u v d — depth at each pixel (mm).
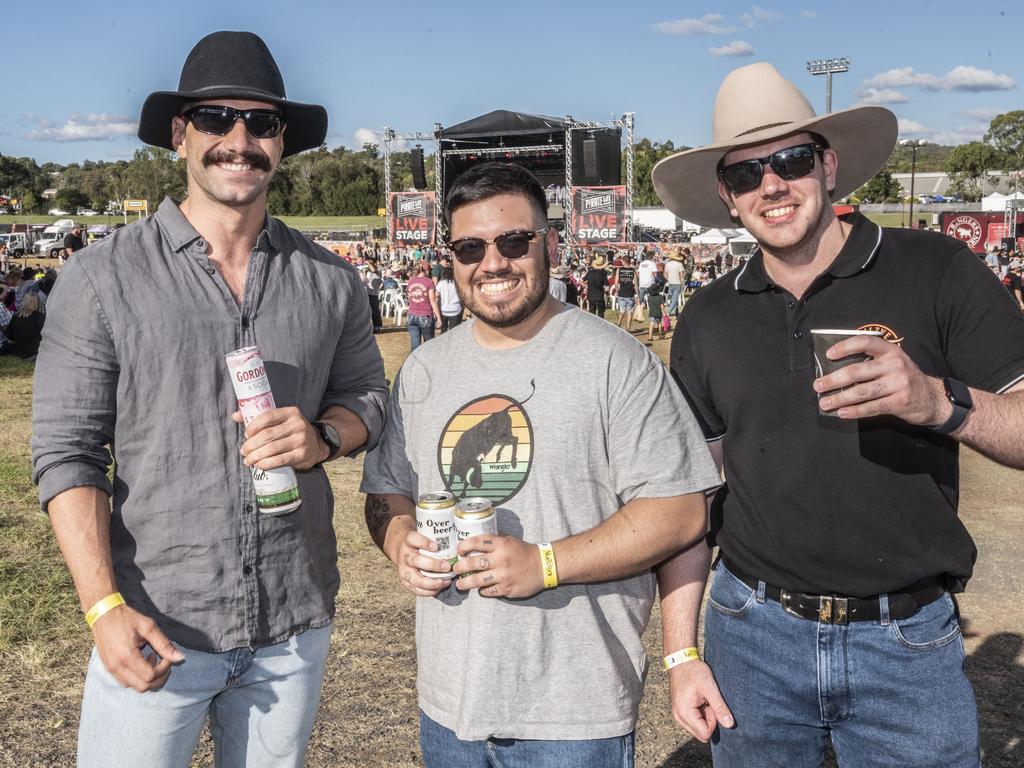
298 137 2275
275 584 1926
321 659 2062
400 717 3447
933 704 1793
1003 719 3348
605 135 29688
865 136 2080
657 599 4668
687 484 1802
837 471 1811
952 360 1799
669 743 3303
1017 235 32312
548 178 31484
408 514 1979
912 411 1549
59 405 1759
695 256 33781
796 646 1869
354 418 2049
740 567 1958
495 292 1812
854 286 1843
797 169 1875
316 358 2002
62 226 48281
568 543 1717
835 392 1569
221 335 1855
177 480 1824
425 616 1907
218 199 1854
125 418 1818
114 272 1780
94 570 1698
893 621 1795
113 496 1860
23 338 13578
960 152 88812
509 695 1770
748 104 1964
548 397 1820
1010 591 4625
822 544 1820
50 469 1741
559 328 1871
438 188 30438
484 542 1685
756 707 1934
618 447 1815
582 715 1768
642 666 1881
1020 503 6332
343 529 5703
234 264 1925
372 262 26906
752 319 1938
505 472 1824
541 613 1775
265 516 1890
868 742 1855
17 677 3646
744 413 1925
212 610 1854
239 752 2025
